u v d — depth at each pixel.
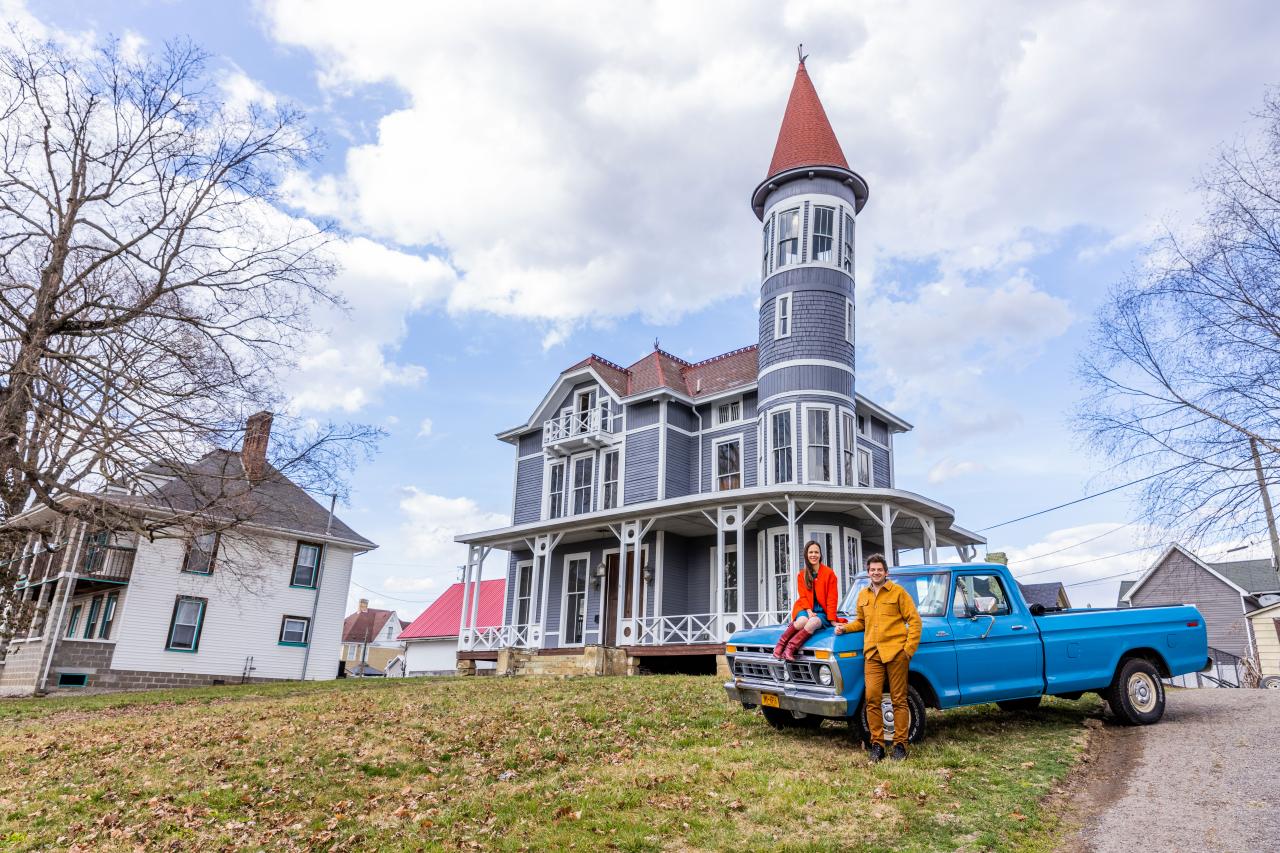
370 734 10.33
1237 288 12.98
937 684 8.15
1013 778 6.97
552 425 27.58
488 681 17.34
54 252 16.88
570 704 11.71
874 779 6.89
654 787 7.08
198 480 17.59
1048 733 8.66
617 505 25.09
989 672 8.46
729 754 8.03
